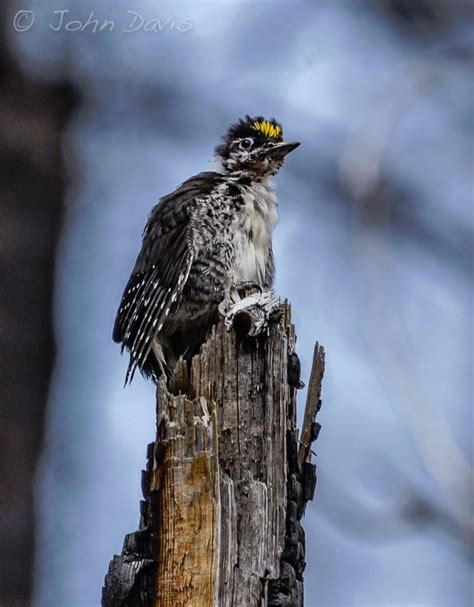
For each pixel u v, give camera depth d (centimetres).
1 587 1264
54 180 1344
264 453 1057
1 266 1297
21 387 1293
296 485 1052
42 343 1311
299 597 1025
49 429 1315
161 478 1000
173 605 982
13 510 1276
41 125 1339
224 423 1062
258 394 1070
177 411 1010
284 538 1028
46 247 1327
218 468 1004
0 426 1276
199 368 1071
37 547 1293
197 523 990
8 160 1316
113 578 994
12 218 1309
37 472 1299
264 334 1075
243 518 1019
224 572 994
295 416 1078
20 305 1300
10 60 1330
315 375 1086
